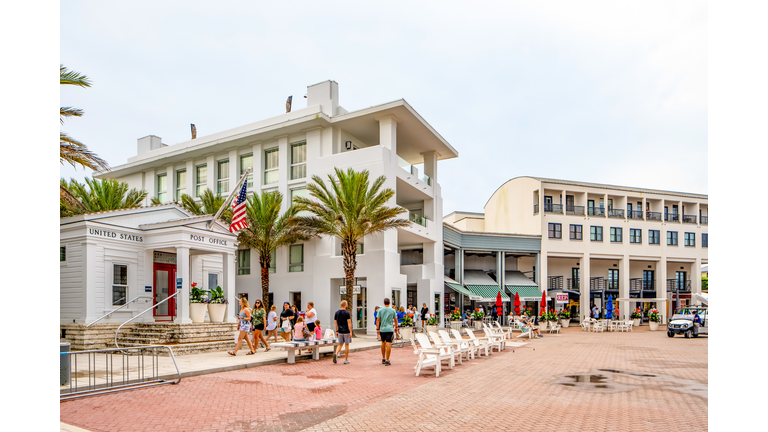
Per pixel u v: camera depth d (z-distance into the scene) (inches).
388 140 1187.9
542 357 700.7
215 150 1371.8
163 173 1498.5
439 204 1485.0
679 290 2064.5
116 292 778.2
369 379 488.1
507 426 308.3
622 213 1946.4
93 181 1219.2
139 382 449.7
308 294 1176.2
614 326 1473.9
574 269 1947.6
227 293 867.4
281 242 1151.0
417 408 357.4
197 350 684.1
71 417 326.0
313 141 1230.9
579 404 372.5
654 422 317.4
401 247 1502.2
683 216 2033.7
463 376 511.2
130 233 801.6
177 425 308.8
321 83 1264.8
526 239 1804.9
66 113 571.5
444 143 1433.3
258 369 555.2
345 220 1047.0
